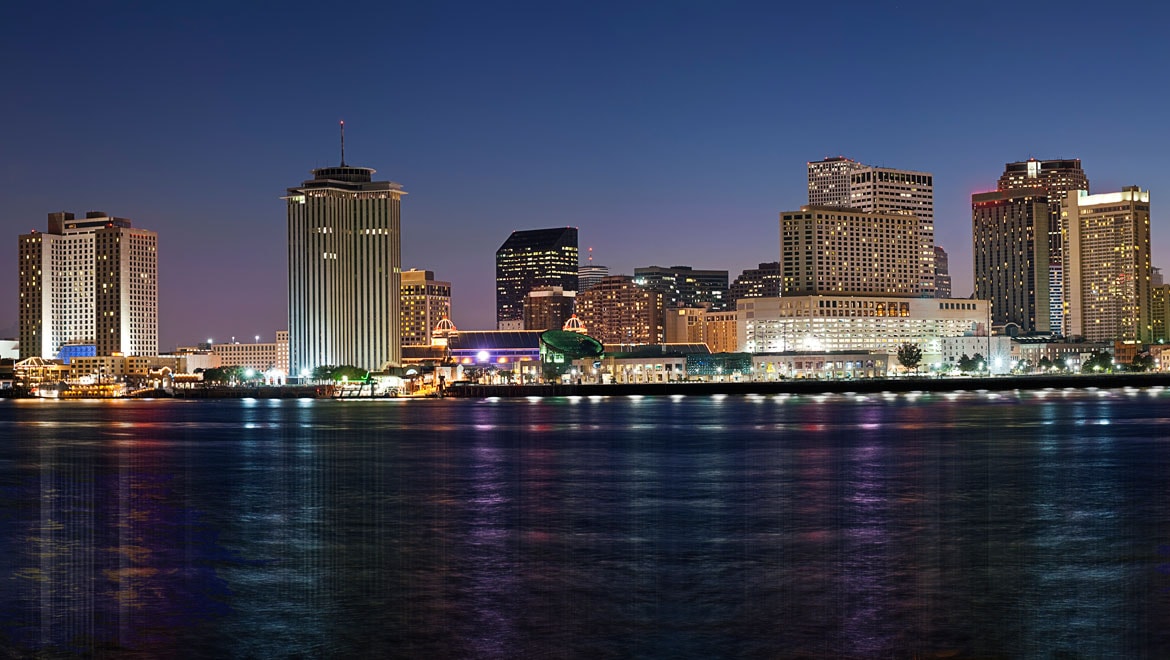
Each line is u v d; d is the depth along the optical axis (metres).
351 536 73.62
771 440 167.38
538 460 134.75
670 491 99.56
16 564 63.50
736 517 81.75
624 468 122.62
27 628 47.97
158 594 54.72
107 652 44.38
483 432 198.25
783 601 52.31
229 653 44.19
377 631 47.22
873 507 87.06
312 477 115.88
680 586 55.88
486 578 58.25
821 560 63.09
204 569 61.44
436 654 43.88
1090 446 150.00
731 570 60.09
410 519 82.00
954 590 54.66
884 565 61.50
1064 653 43.75
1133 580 57.00
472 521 80.56
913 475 112.38
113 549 68.94
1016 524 77.31
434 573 59.78
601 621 48.66
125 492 103.06
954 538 71.00
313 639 46.03
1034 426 199.25
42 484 111.00
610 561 63.09
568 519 81.19
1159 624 47.84
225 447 164.62
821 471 117.19
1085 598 52.78
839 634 46.44
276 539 72.56
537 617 49.41
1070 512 83.56
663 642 45.34
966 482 105.38
